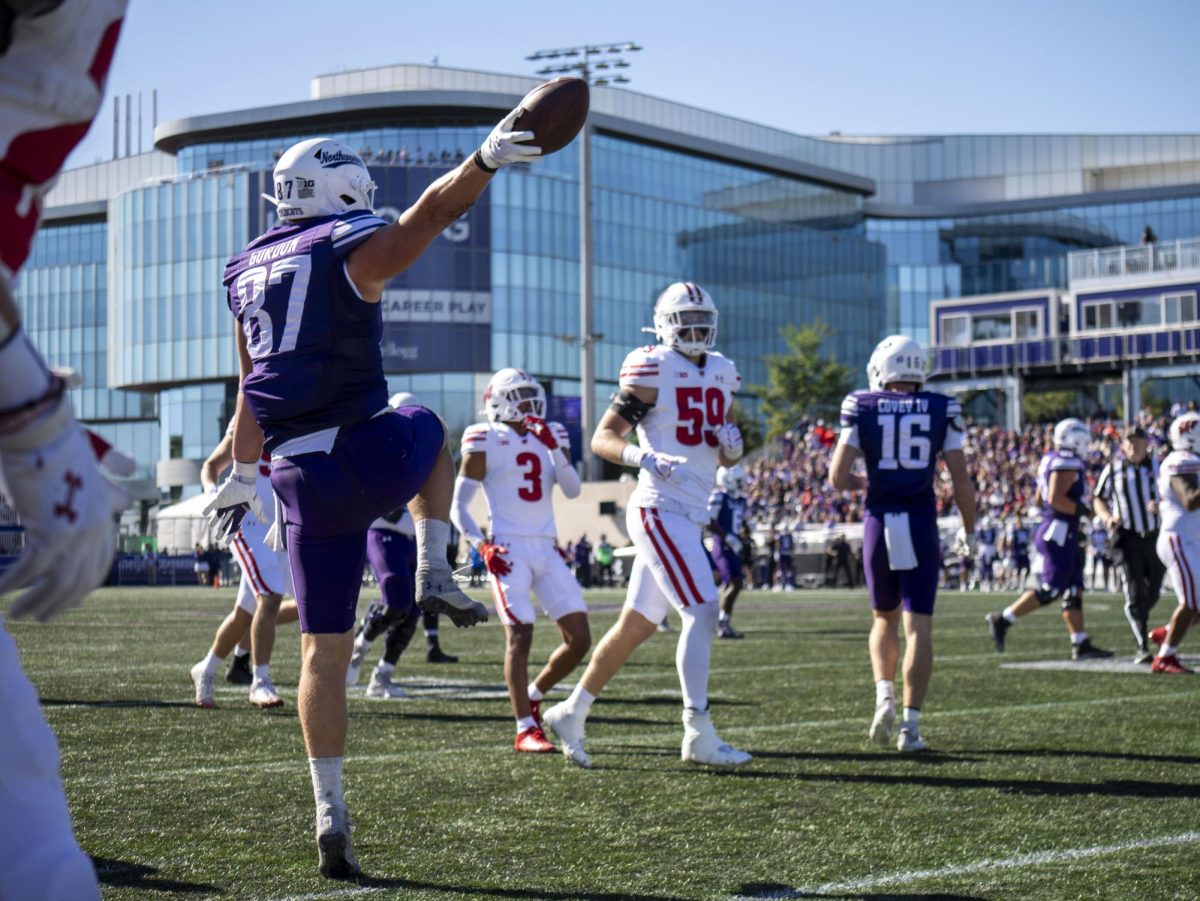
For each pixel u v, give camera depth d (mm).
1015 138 90062
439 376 61625
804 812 4992
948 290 86000
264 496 6980
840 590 34812
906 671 6574
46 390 1779
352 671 9062
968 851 4352
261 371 3787
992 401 67125
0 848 1805
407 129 63375
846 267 81062
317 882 3855
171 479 67062
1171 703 8391
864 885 3895
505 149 3188
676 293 6355
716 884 3898
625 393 6254
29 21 1824
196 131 66812
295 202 3855
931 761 6172
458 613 3928
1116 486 11250
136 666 11078
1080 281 55625
